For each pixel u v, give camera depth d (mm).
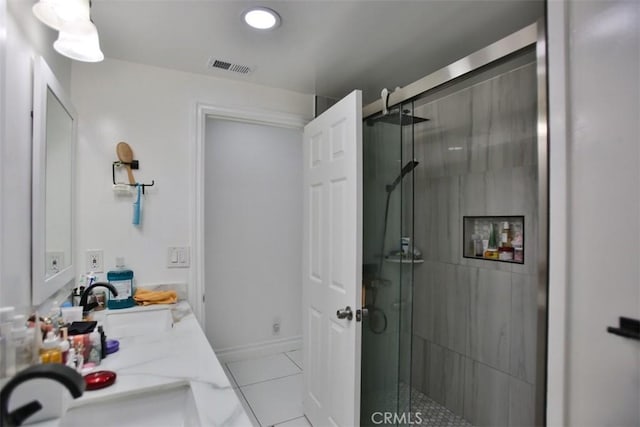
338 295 1848
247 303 3127
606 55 1046
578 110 1109
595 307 1076
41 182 1229
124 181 1987
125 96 1993
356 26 1638
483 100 2123
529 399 1879
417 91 1694
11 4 1046
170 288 2084
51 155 1418
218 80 2230
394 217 1938
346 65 2047
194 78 2166
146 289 2023
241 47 1841
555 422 1160
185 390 1080
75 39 1118
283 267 3279
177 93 2123
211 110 2197
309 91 2457
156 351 1312
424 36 1719
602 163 1057
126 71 1998
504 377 2006
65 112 1636
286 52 1894
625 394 1016
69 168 1711
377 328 2092
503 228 2043
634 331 989
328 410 1936
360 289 1705
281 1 1446
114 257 1958
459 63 1470
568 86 1131
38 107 1214
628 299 1007
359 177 1700
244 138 3113
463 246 2264
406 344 1894
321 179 2066
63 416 862
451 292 2348
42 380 832
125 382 1055
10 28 1039
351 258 1726
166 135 2094
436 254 2459
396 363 1937
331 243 1938
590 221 1086
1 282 966
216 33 1703
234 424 865
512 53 1282
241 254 3104
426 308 2537
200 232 2168
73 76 1867
